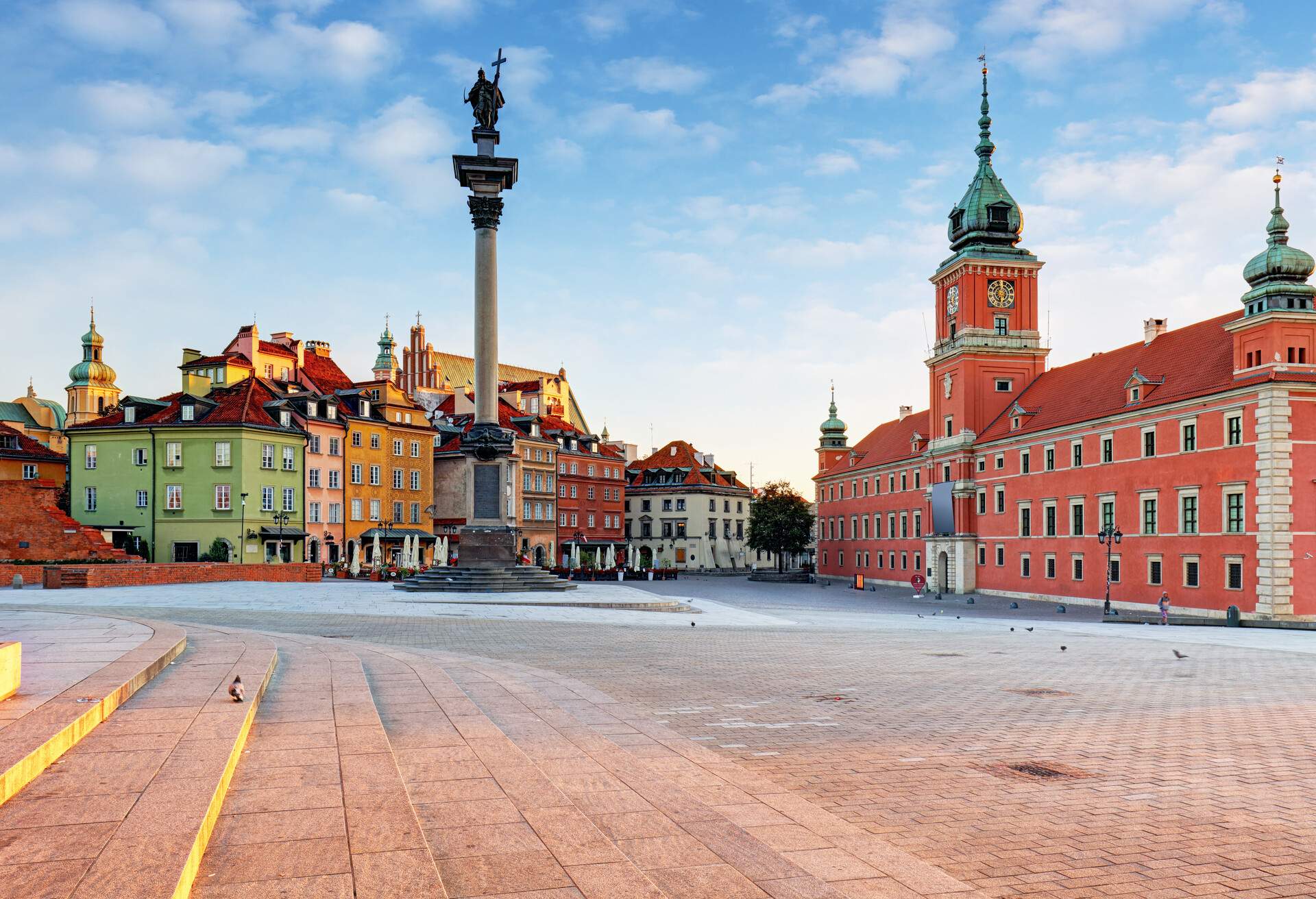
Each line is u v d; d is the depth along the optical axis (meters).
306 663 17.59
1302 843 8.85
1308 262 56.28
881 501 115.38
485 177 52.22
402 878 6.55
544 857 7.43
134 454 84.94
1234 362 58.50
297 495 88.94
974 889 7.28
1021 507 82.12
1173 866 8.20
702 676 20.64
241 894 6.22
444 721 12.79
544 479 121.44
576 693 16.94
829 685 19.30
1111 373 75.75
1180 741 13.55
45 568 51.47
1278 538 54.00
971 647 29.34
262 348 102.94
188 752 9.00
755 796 9.98
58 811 7.19
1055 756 12.52
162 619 32.69
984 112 95.81
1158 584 64.06
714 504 152.38
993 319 91.56
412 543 81.81
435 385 158.62
